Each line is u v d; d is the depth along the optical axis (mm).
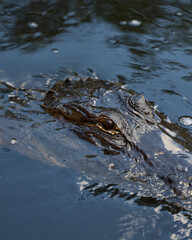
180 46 9062
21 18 10438
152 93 7035
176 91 7141
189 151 4785
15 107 6082
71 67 8047
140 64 8203
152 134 5031
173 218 4105
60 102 5773
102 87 5926
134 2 11328
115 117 4980
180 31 9805
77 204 4379
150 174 4500
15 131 5586
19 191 4543
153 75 7730
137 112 5246
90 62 8281
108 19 10406
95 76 7688
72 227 4055
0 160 5086
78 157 5055
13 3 11242
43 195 4500
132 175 4586
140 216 4191
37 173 4859
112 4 11211
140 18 10453
